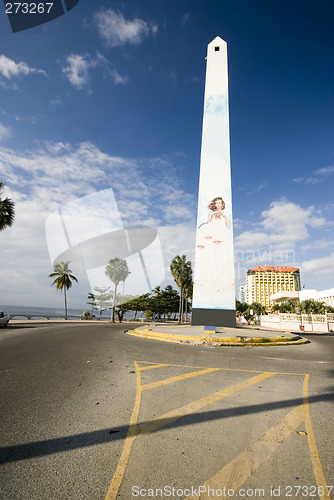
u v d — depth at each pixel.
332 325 35.44
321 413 3.76
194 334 14.18
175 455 2.59
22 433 3.02
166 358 8.04
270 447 2.78
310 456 2.62
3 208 22.38
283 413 3.73
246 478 2.26
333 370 6.95
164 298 61.19
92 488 2.10
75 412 3.65
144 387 4.87
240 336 13.58
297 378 5.86
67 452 2.62
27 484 2.14
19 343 10.64
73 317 52.41
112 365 6.81
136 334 16.48
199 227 19.53
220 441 2.88
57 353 8.44
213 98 21.83
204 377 5.71
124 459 2.51
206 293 18.64
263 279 121.94
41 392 4.51
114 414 3.59
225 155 20.56
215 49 22.95
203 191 20.09
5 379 5.32
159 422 3.35
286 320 41.47
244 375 6.00
